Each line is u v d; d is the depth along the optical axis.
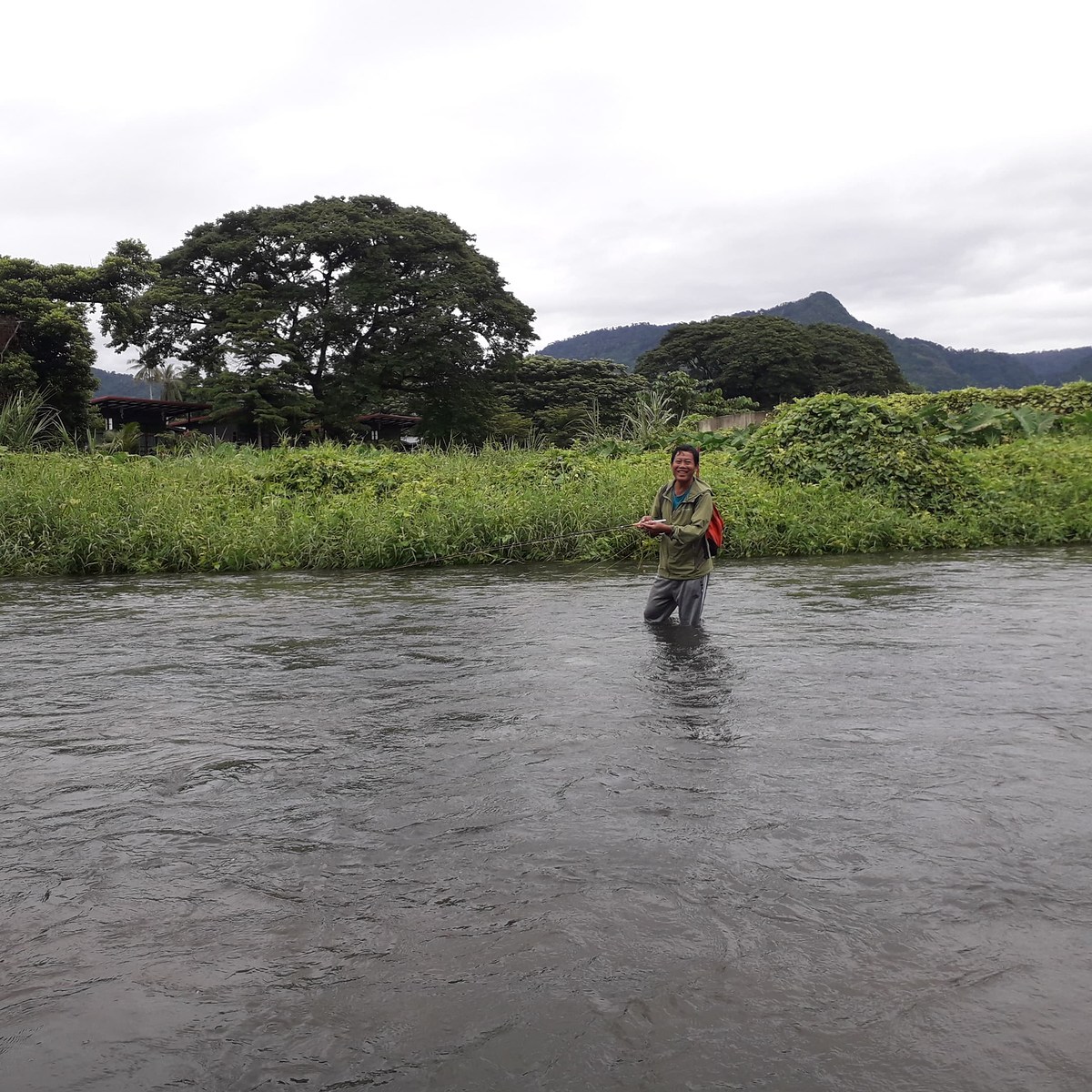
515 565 11.99
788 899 2.56
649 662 5.65
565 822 3.13
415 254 41.69
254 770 3.74
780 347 70.69
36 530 12.52
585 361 57.72
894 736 4.05
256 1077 1.87
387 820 3.19
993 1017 2.02
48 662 5.92
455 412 42.94
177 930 2.46
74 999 2.15
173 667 5.72
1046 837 2.96
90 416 33.69
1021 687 4.90
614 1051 1.93
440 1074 1.88
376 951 2.33
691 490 6.83
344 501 13.80
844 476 15.03
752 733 4.12
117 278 34.88
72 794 3.50
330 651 6.19
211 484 15.27
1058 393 23.84
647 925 2.43
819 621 7.07
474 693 4.93
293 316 41.03
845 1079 1.83
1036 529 13.61
